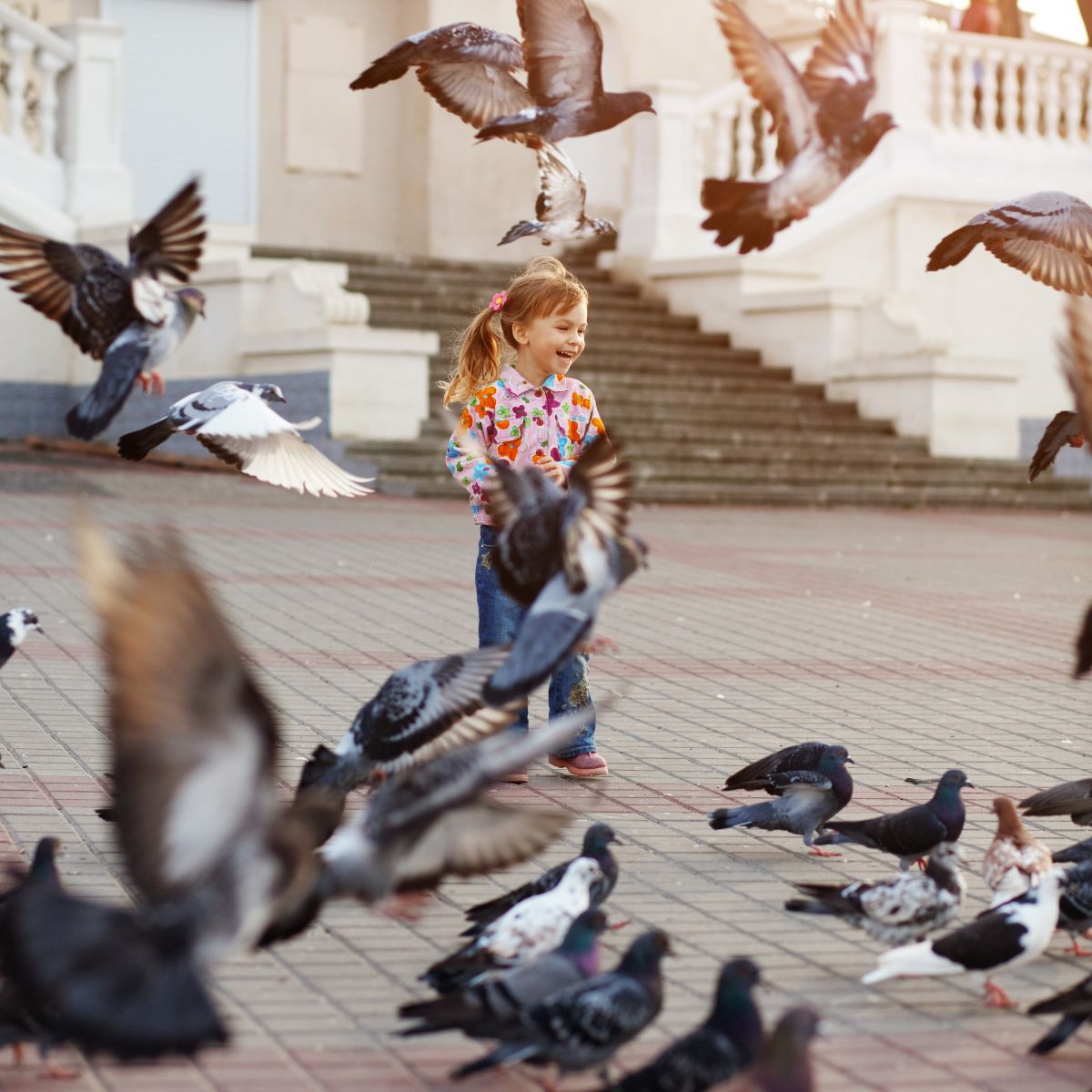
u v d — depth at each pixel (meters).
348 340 20.23
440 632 11.04
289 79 27.48
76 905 3.17
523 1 5.68
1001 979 5.23
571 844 6.49
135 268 5.63
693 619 12.13
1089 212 5.12
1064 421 5.51
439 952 5.30
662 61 29.70
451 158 27.94
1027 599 13.67
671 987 5.02
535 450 7.26
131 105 24.58
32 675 9.09
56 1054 4.43
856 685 9.92
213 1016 3.02
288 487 5.06
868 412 23.78
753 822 6.29
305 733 8.12
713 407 22.77
